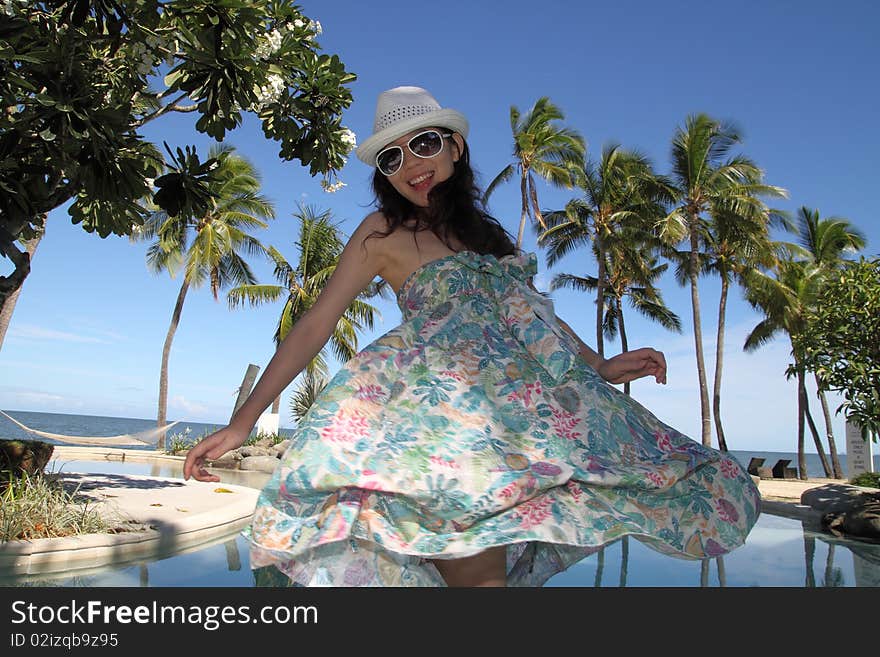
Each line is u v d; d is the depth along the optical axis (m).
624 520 1.37
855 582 4.10
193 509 5.38
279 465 1.37
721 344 24.36
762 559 5.01
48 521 4.03
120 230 4.78
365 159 1.79
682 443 1.57
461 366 1.54
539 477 1.34
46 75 3.93
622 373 1.83
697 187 22.98
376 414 1.45
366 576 1.40
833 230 25.95
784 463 25.64
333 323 1.63
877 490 8.88
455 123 1.77
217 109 4.62
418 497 1.31
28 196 4.46
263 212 21.16
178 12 4.50
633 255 24.36
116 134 4.16
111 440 11.05
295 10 5.56
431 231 1.74
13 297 7.06
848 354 8.09
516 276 1.75
